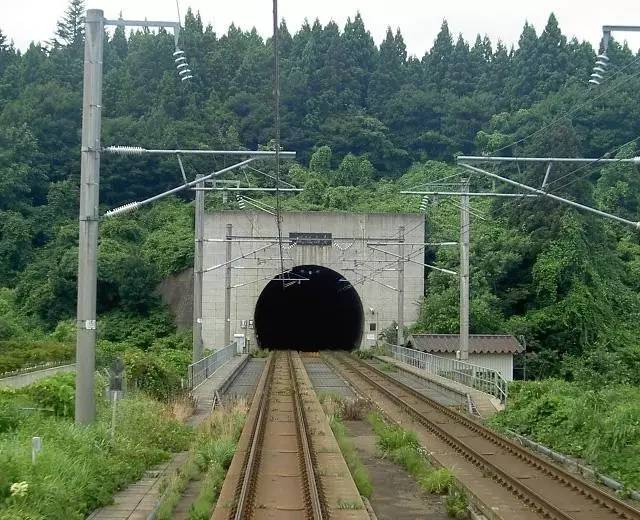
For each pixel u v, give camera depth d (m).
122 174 69.06
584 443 16.20
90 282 15.30
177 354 39.03
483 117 85.69
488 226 54.75
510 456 16.06
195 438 17.50
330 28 92.44
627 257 55.31
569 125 52.66
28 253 62.00
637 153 64.38
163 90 76.31
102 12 15.39
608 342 44.41
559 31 84.81
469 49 96.88
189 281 56.66
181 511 11.70
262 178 73.12
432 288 52.47
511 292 48.47
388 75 91.06
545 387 21.73
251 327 53.12
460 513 11.49
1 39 91.75
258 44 97.75
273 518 10.69
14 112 70.44
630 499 12.40
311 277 61.47
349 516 10.45
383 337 53.25
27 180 66.69
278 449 16.38
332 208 68.81
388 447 17.22
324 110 86.19
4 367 31.61
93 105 15.42
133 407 18.14
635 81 69.75
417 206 69.06
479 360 40.06
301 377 35.22
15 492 9.41
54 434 13.52
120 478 12.67
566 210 49.50
